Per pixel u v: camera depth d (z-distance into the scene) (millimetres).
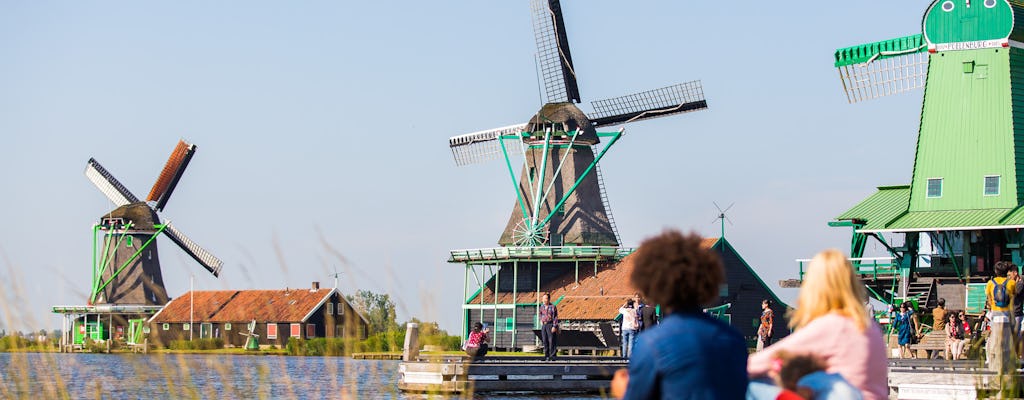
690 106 74125
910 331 34719
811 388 8453
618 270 70750
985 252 48406
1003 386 16484
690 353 7547
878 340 8867
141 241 101688
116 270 100750
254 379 28172
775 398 8547
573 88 75625
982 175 47781
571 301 70062
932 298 48094
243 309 99688
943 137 48688
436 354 12633
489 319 75562
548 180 75000
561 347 64875
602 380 32312
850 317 8828
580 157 75062
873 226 49156
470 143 78438
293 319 97000
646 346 7668
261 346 96312
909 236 49812
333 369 13812
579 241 73875
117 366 39156
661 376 7582
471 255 74750
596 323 66312
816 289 8969
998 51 48031
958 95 48500
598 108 76938
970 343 30500
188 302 102250
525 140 75688
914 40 51000
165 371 13953
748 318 69875
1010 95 47688
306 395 22703
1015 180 47250
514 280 72625
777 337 71375
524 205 74875
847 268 8953
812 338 8773
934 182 48656
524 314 73562
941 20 48938
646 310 31922
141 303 100500
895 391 24234
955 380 22719
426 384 30562
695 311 7934
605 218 75500
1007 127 47594
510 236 75312
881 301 51625
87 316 99250
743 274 69812
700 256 7930
